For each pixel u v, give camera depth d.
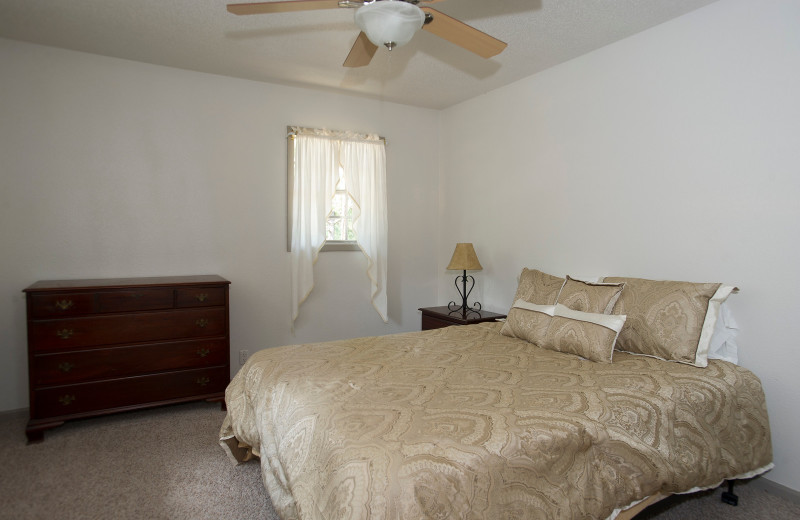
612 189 2.88
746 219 2.27
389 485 1.16
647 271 2.71
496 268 3.82
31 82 2.92
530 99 3.44
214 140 3.46
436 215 4.48
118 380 2.82
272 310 3.73
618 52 2.82
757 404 2.07
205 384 3.06
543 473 1.38
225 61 3.18
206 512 1.98
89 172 3.09
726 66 2.33
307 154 3.73
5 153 2.88
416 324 4.44
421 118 4.36
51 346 2.65
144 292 2.87
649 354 2.28
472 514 1.21
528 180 3.49
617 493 1.54
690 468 1.73
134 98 3.20
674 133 2.55
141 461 2.40
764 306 2.21
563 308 2.53
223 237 3.53
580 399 1.69
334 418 1.51
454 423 1.45
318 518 1.25
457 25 1.85
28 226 2.95
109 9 2.45
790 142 2.11
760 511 2.04
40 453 2.47
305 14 2.49
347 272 4.04
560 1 2.34
